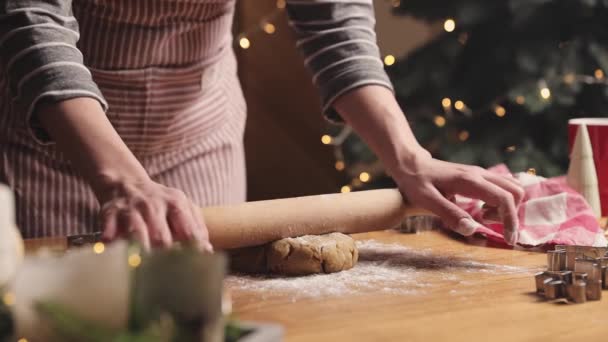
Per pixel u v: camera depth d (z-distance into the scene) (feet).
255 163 10.85
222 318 1.74
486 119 7.97
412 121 8.09
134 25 4.09
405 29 10.48
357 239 3.86
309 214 3.29
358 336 2.30
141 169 2.92
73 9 4.06
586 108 7.60
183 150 4.60
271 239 3.20
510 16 7.54
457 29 8.00
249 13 10.54
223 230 3.11
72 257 1.75
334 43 4.11
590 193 4.14
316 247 3.12
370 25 4.27
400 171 3.74
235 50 10.61
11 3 3.19
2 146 4.29
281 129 10.75
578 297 2.64
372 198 3.56
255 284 2.98
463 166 3.67
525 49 7.40
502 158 7.54
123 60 4.17
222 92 4.74
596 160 4.21
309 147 10.67
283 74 10.62
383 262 3.36
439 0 7.93
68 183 4.32
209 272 1.69
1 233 1.86
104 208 2.70
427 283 2.96
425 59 8.02
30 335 1.78
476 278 3.04
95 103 3.14
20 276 1.78
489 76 7.91
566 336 2.28
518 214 3.79
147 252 1.74
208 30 4.34
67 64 3.13
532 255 3.48
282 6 10.44
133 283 1.72
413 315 2.52
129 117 4.32
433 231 4.02
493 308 2.59
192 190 4.65
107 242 2.56
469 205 3.93
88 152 2.95
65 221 4.33
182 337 1.66
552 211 3.77
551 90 7.32
